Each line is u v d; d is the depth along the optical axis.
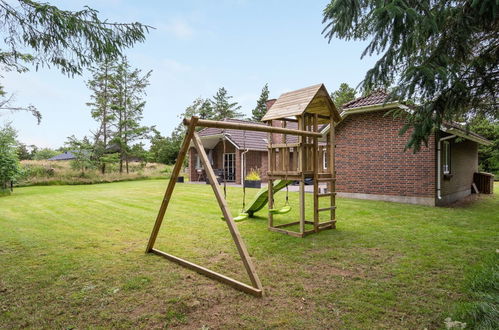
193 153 20.00
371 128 10.17
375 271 3.60
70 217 7.13
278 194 11.48
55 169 20.03
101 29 4.28
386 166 9.83
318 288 3.14
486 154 21.16
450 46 4.30
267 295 2.98
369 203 9.23
